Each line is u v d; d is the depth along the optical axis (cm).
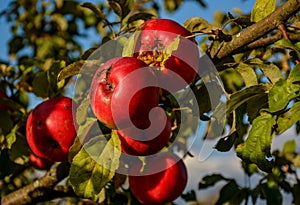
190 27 96
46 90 108
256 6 94
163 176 107
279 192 126
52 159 98
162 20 91
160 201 108
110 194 109
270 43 93
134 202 117
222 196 129
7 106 112
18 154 113
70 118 96
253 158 86
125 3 100
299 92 84
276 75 93
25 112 112
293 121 83
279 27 90
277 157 131
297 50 87
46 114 96
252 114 91
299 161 136
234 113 92
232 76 133
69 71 92
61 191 115
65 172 112
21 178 146
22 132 114
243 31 92
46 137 96
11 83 129
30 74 130
